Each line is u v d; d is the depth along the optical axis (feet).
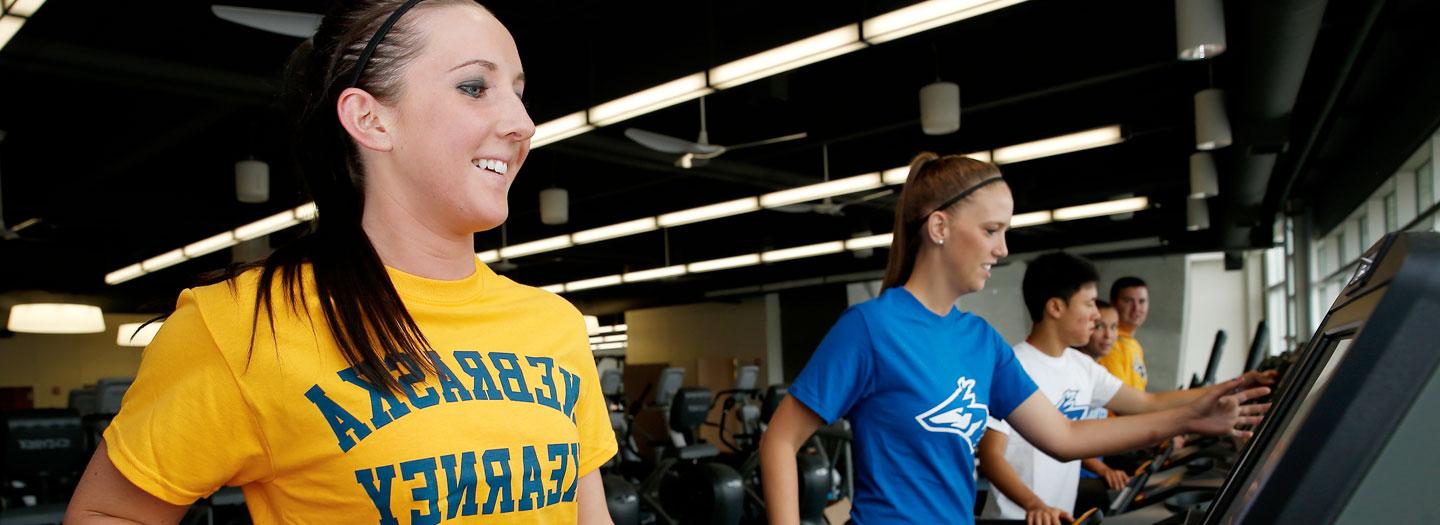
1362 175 28.81
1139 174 32.99
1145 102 26.07
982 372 5.26
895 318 4.99
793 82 24.89
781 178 29.27
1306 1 12.53
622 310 68.13
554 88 20.93
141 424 2.30
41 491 14.92
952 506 5.01
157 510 2.33
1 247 43.52
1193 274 54.29
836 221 43.86
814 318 57.31
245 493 2.48
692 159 20.49
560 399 2.70
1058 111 27.27
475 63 2.58
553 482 2.59
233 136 26.45
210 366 2.31
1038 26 20.79
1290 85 16.61
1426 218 22.93
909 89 23.07
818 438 17.06
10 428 13.70
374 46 2.54
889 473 4.98
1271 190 31.27
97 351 63.57
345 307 2.38
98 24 17.87
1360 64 19.94
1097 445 5.43
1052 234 43.42
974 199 5.05
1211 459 9.04
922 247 5.21
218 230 35.86
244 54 18.31
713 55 17.28
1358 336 1.36
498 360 2.60
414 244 2.62
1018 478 6.27
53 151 27.84
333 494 2.32
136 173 30.48
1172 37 18.92
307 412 2.31
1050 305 7.76
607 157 24.48
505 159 2.65
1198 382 17.93
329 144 2.61
